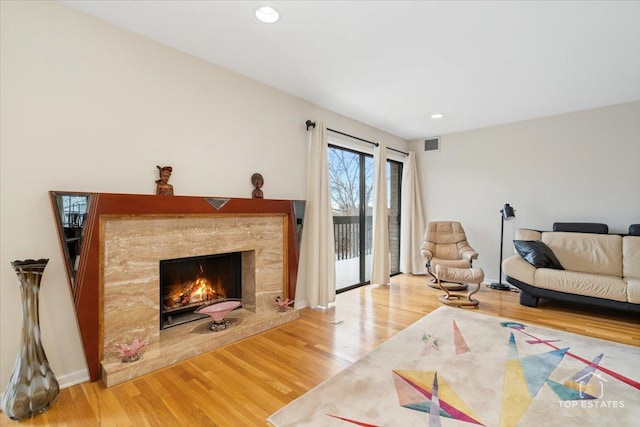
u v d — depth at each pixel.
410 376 2.05
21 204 1.81
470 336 2.70
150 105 2.34
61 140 1.95
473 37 2.31
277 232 3.21
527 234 4.09
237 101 2.91
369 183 4.92
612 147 3.83
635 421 1.61
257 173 3.07
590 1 1.90
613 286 3.06
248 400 1.79
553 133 4.22
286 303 3.10
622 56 2.59
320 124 3.59
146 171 2.32
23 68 1.81
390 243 5.52
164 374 2.06
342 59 2.66
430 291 4.26
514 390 1.89
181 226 2.46
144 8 1.99
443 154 5.23
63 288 1.96
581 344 2.54
